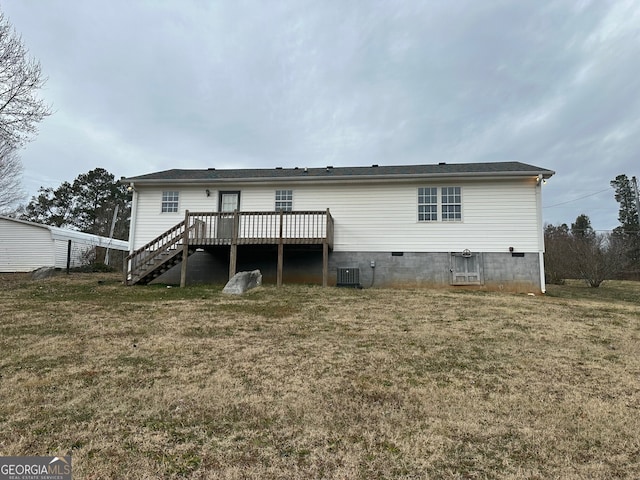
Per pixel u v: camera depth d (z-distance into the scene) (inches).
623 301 431.8
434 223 504.7
